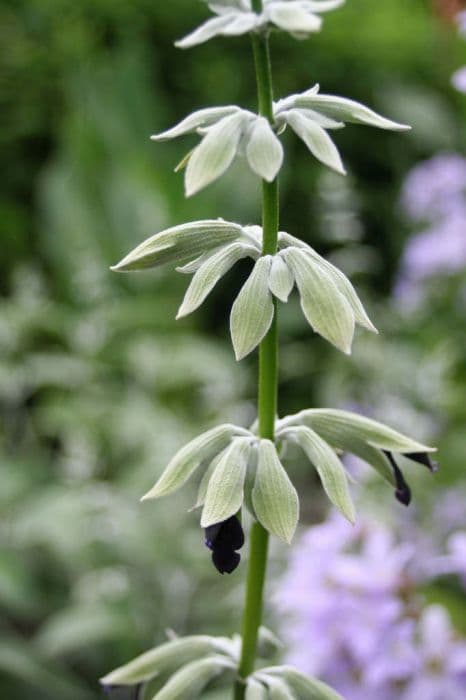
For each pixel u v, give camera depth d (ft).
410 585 7.22
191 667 4.30
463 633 7.54
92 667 11.86
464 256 12.84
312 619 7.30
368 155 20.17
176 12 20.18
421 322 14.10
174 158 18.42
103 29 20.80
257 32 3.55
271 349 3.97
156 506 12.14
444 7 18.39
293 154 19.56
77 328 15.28
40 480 13.30
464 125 17.25
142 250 3.83
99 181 17.44
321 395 15.64
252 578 4.23
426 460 4.17
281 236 3.85
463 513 9.82
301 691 4.22
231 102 20.49
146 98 18.44
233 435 4.00
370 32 19.67
